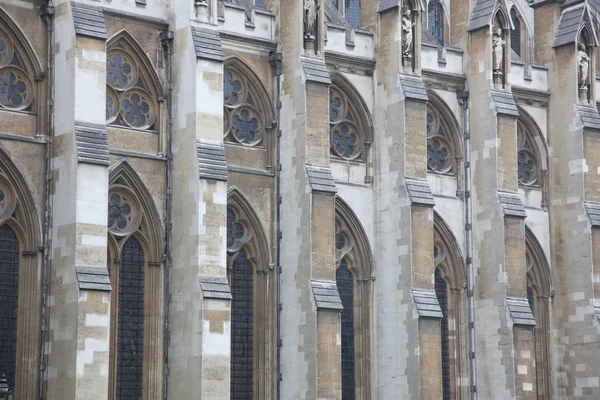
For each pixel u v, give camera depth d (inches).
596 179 5103.3
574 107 5113.2
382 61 4746.6
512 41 5438.0
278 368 4419.3
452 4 5073.8
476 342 4862.2
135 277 4185.5
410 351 4532.5
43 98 4013.3
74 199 3848.4
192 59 4168.3
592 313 4990.2
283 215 4483.3
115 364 4106.8
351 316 4672.7
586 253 5032.0
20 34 4001.0
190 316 4079.7
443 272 4916.3
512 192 4881.9
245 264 4471.0
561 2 5255.9
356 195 4692.4
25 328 3902.6
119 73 4234.7
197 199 4097.0
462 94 4977.9
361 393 4630.9
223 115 4392.2
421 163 4667.8
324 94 4485.7
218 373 4037.9
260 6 4825.3
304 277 4367.6
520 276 4837.6
